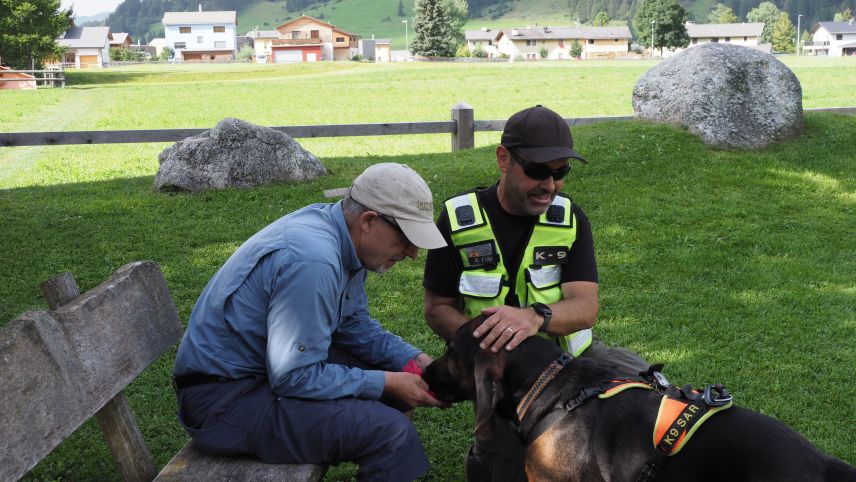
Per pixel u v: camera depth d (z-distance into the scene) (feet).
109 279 10.74
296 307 9.41
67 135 33.68
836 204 28.94
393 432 9.84
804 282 21.70
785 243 24.81
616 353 11.98
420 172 32.37
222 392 9.85
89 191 31.48
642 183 30.58
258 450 9.84
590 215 27.27
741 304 20.12
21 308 19.17
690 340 17.87
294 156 31.73
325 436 9.78
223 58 467.52
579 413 9.18
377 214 9.99
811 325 18.76
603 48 452.35
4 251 23.63
